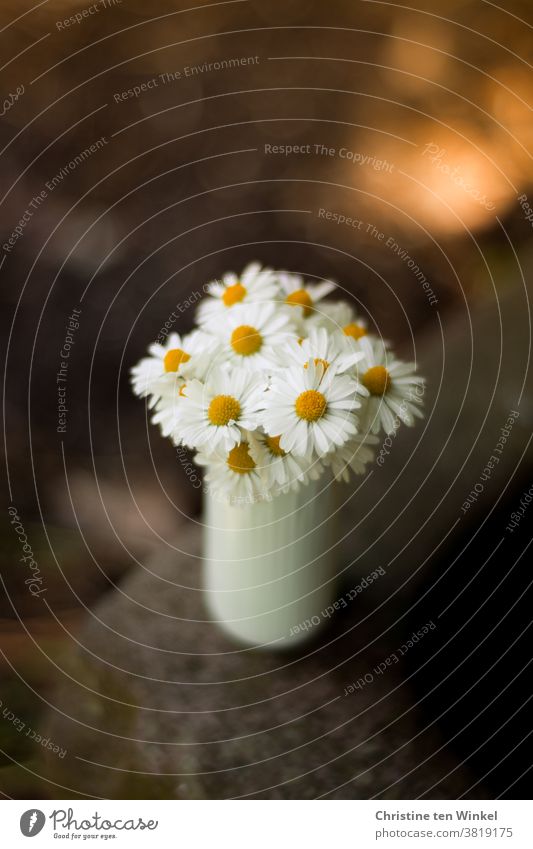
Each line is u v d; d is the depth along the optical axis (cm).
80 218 83
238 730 43
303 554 42
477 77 89
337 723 43
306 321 41
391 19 99
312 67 96
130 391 70
